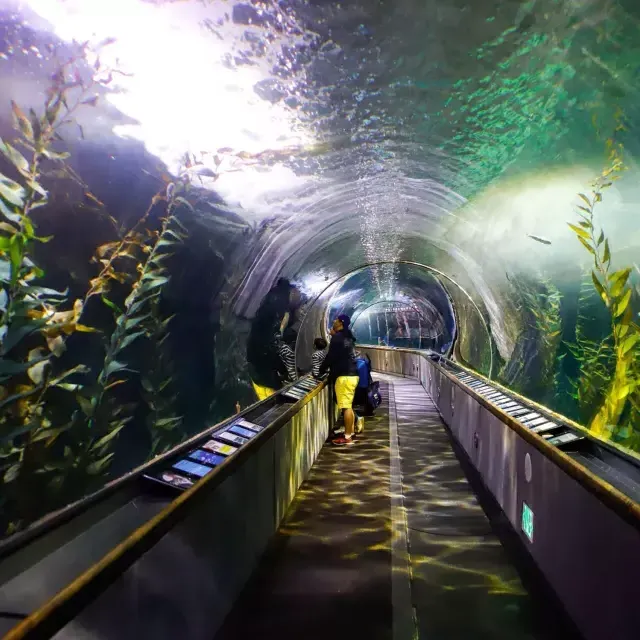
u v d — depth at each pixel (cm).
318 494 654
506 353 1296
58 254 519
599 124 447
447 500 638
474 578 432
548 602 391
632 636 261
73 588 181
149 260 505
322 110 477
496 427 626
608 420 495
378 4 327
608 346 689
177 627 271
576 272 810
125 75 411
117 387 630
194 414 818
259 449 455
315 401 830
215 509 335
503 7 322
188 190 586
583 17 326
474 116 486
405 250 1416
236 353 955
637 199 543
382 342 3794
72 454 416
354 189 788
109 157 519
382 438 993
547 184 610
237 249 805
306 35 365
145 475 327
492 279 1144
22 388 367
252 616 370
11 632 151
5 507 387
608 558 292
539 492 434
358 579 426
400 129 527
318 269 1327
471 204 788
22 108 420
